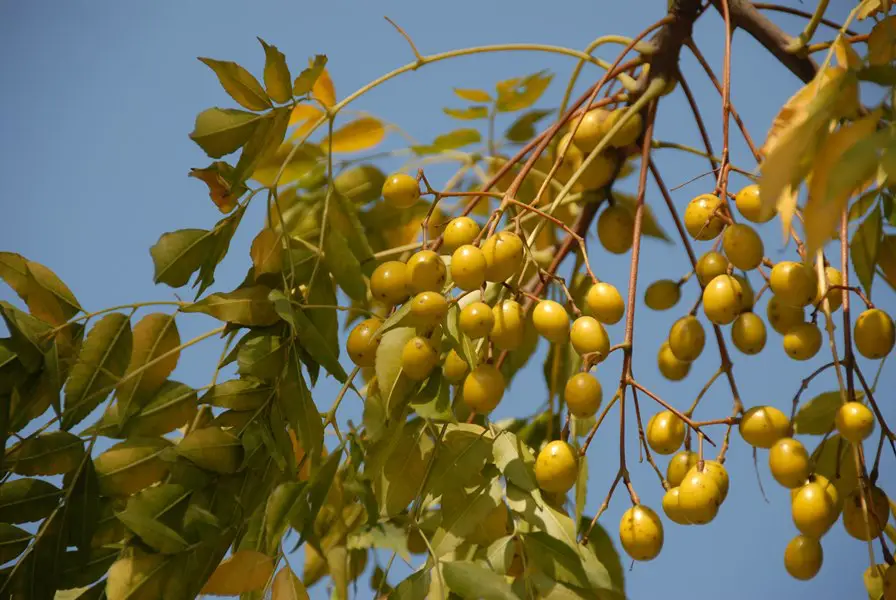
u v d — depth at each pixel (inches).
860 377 29.2
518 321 29.2
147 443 30.0
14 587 29.3
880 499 29.7
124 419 30.0
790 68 32.8
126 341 30.2
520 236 30.0
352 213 31.9
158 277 30.3
